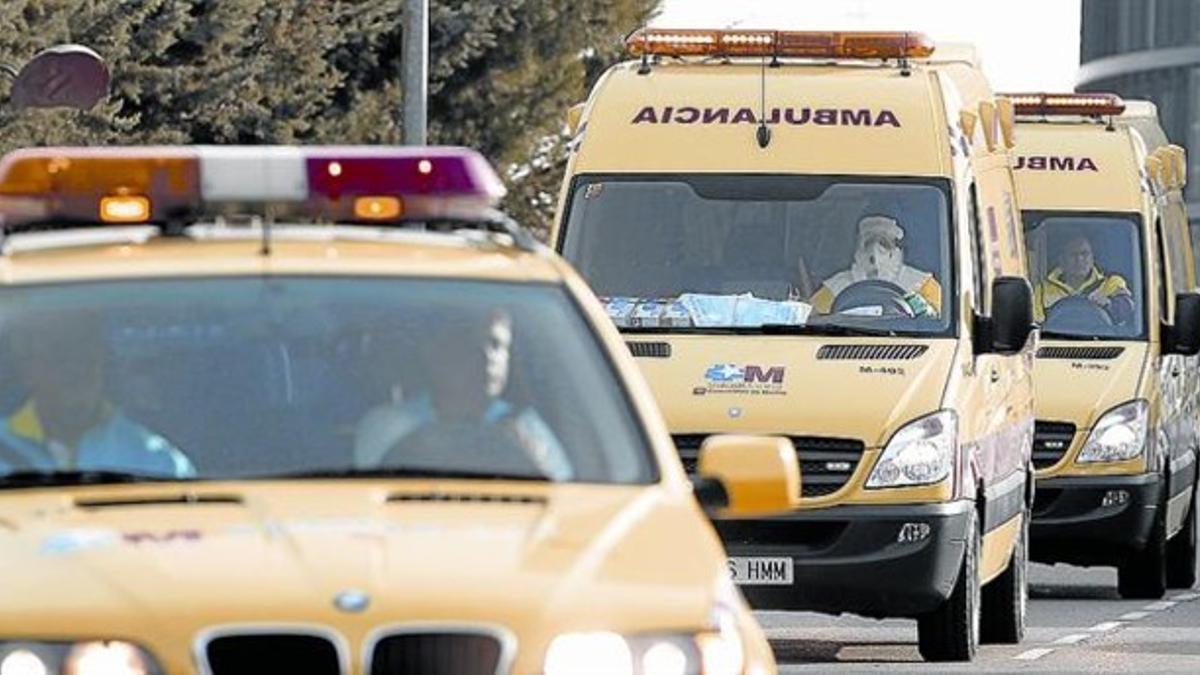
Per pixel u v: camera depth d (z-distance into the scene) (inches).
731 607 506.6
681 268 1234.0
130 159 613.9
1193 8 7529.5
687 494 555.5
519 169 3703.3
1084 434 1707.7
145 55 2883.9
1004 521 1323.8
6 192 613.9
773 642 1373.0
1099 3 7824.8
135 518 513.3
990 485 1285.7
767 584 1174.3
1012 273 1406.3
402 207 616.1
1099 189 1771.7
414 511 518.0
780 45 1283.2
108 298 580.1
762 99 1262.3
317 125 3257.9
